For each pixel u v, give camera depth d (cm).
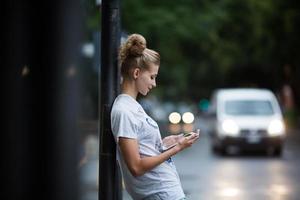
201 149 2897
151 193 438
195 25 3047
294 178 1742
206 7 3162
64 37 579
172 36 2973
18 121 545
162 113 4844
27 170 550
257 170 1958
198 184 1606
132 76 450
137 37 454
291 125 4681
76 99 629
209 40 3319
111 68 508
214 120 2645
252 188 1536
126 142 432
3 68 542
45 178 559
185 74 5488
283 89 5372
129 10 2884
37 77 552
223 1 4344
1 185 544
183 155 2569
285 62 4312
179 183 446
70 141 602
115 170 482
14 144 546
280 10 3916
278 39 4062
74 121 613
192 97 9225
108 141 483
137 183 439
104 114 497
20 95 546
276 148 2494
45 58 555
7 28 543
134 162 429
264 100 2591
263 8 4019
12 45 543
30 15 547
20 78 546
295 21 3838
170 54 3681
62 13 567
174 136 478
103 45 512
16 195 545
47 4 556
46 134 555
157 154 444
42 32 553
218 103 2614
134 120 436
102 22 514
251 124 2484
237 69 5700
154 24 2902
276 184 1612
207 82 7875
